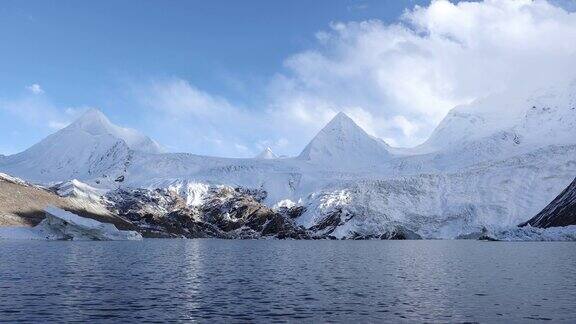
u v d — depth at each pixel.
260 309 44.28
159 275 68.19
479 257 116.25
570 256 118.06
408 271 79.75
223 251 133.75
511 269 83.06
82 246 132.62
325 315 42.06
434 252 141.62
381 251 148.12
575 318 41.31
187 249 138.75
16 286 54.69
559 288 58.28
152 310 43.12
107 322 38.50
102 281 60.31
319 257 115.31
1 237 158.38
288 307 45.34
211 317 40.81
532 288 58.34
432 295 52.84
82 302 46.09
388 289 57.25
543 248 164.88
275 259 105.62
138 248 133.50
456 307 45.88
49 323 37.88
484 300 49.78
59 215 166.12
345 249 161.50
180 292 52.97
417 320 40.38
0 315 40.25
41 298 47.59
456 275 73.25
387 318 41.09
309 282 63.47
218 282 62.09
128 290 53.56
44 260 85.19
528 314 42.81
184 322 38.94
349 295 52.53
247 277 68.44
